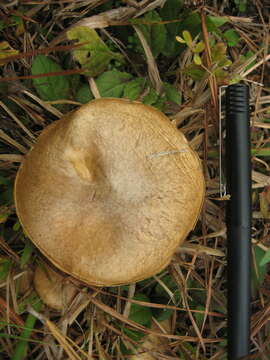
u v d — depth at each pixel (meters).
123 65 0.34
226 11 0.35
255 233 0.34
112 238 0.27
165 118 0.28
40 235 0.27
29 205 0.28
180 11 0.33
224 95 0.33
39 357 0.32
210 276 0.33
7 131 0.33
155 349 0.32
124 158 0.27
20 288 0.32
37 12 0.33
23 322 0.32
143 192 0.27
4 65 0.33
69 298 0.31
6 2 0.32
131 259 0.27
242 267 0.31
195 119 0.33
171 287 0.33
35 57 0.33
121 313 0.33
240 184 0.31
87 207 0.27
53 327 0.31
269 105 0.35
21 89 0.32
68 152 0.27
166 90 0.33
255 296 0.34
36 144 0.28
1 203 0.32
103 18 0.33
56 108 0.33
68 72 0.31
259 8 0.35
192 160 0.28
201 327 0.33
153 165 0.27
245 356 0.31
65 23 0.34
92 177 0.27
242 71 0.34
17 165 0.33
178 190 0.27
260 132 0.34
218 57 0.32
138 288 0.34
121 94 0.33
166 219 0.27
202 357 0.33
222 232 0.33
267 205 0.33
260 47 0.35
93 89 0.32
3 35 0.33
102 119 0.27
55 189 0.27
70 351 0.31
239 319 0.31
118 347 0.32
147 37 0.33
